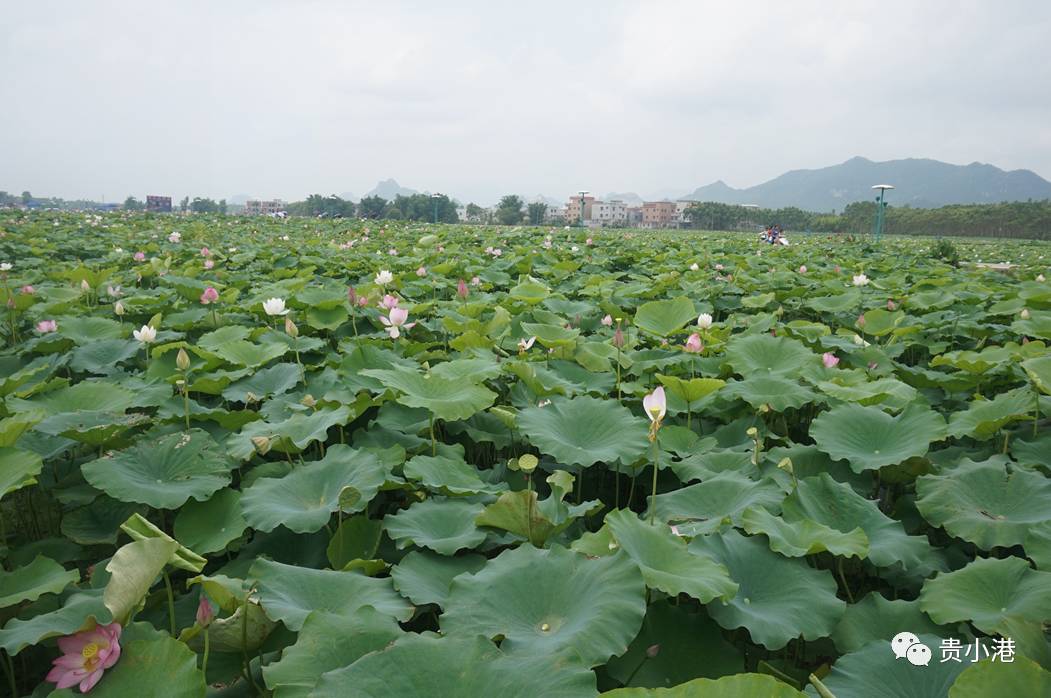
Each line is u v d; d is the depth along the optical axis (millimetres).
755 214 121562
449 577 2834
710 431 5133
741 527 3051
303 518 3039
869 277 15406
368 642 2033
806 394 4648
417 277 11203
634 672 2244
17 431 3332
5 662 2633
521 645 2121
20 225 21969
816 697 2043
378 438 4203
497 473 4203
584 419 4055
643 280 11875
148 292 9500
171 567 2404
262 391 5227
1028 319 7035
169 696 1892
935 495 3342
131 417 4160
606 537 2668
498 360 5719
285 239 20469
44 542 3506
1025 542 2787
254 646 2348
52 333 6695
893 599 3232
